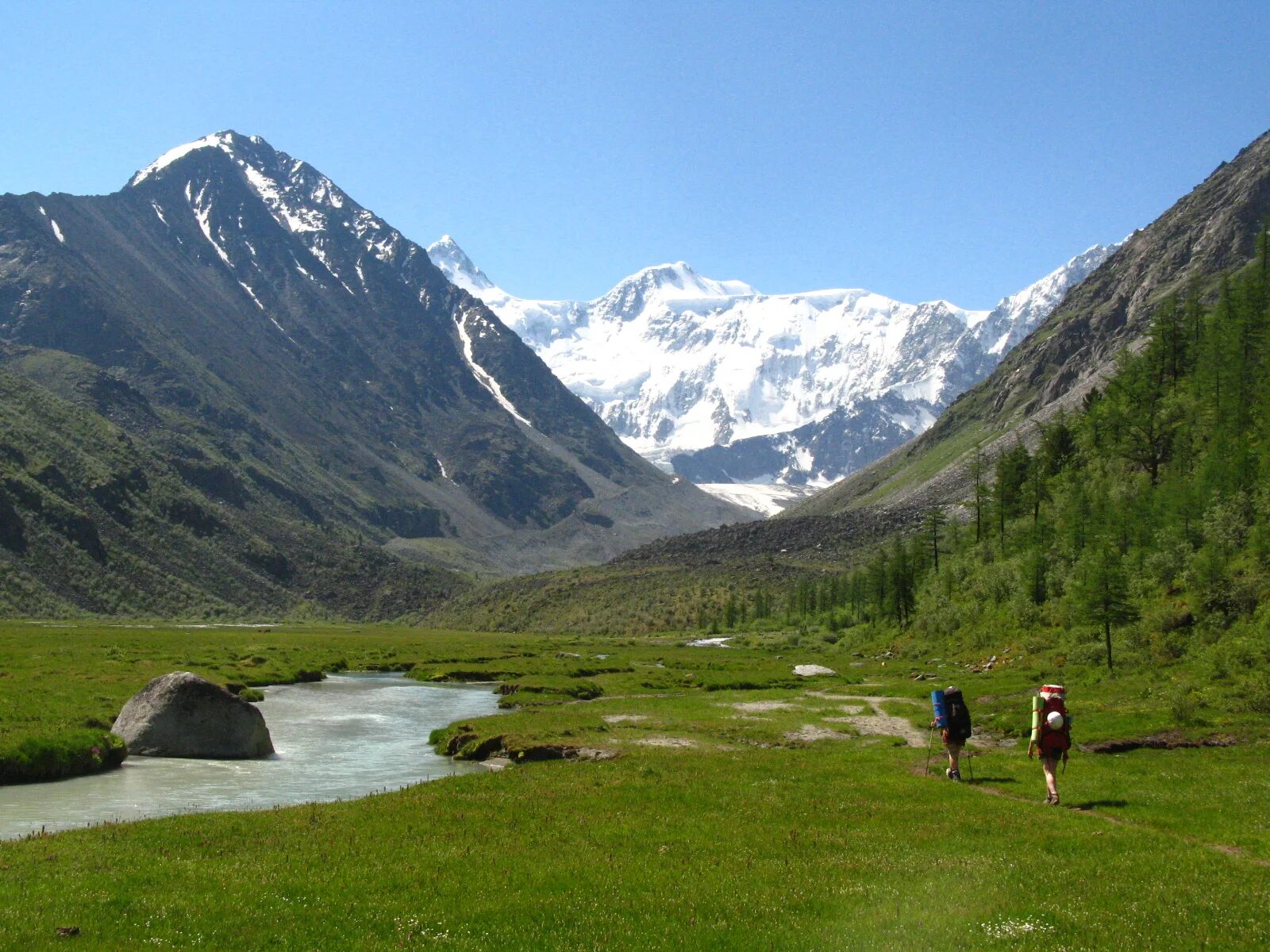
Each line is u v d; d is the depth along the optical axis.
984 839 29.59
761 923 22.25
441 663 134.50
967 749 51.00
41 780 46.78
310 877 26.09
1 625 190.00
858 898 23.97
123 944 20.62
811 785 40.03
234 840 30.55
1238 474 90.31
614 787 40.25
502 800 37.50
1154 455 123.25
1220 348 123.25
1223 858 27.22
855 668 121.69
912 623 142.00
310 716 80.44
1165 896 23.47
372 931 22.00
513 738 58.47
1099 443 142.88
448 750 59.62
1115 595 76.44
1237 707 53.59
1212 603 74.81
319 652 150.00
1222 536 83.38
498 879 26.03
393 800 37.78
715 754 51.28
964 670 101.00
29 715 57.25
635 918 22.83
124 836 30.97
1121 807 34.12
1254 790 35.47
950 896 23.94
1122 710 57.62
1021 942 20.44
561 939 21.36
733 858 28.22
